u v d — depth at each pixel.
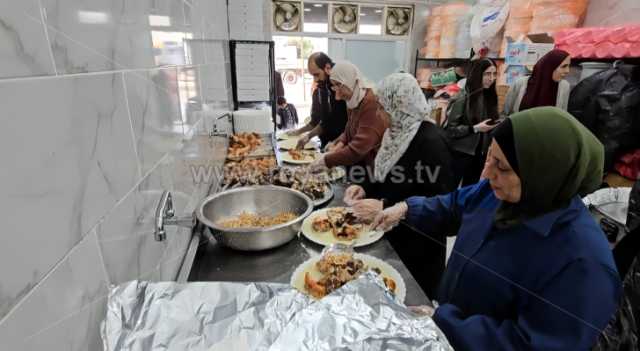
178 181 0.91
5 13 0.29
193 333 0.44
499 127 0.59
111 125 0.50
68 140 0.38
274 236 0.91
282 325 0.46
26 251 0.31
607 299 0.47
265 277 0.86
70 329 0.38
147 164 0.66
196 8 1.33
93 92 0.45
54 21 0.36
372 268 0.85
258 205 1.18
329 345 0.43
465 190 0.91
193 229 1.00
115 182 0.51
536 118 0.54
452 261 0.77
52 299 0.35
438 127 1.09
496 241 0.65
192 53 1.21
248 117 2.31
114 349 0.41
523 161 0.55
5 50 0.29
